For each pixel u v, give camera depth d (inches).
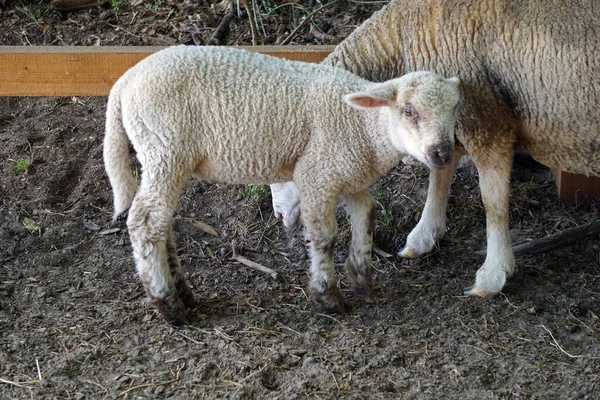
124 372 89.0
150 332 94.5
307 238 96.0
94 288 102.3
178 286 97.8
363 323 96.7
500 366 90.7
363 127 92.8
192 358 90.4
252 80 92.4
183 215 115.5
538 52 97.4
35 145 122.9
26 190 117.0
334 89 93.0
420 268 108.0
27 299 99.8
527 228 114.1
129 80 92.4
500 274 101.6
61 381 87.7
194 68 91.7
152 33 136.7
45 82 106.4
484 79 98.9
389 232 113.4
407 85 89.4
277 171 94.7
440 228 109.7
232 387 87.0
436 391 87.3
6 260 106.9
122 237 111.3
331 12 139.8
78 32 137.1
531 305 99.9
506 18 98.0
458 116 99.1
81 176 119.3
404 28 101.0
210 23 138.5
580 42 96.6
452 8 99.1
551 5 97.3
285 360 90.4
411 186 118.1
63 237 110.7
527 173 122.2
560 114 98.5
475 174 119.9
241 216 115.0
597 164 101.6
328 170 93.0
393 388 87.6
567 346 94.0
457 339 94.3
